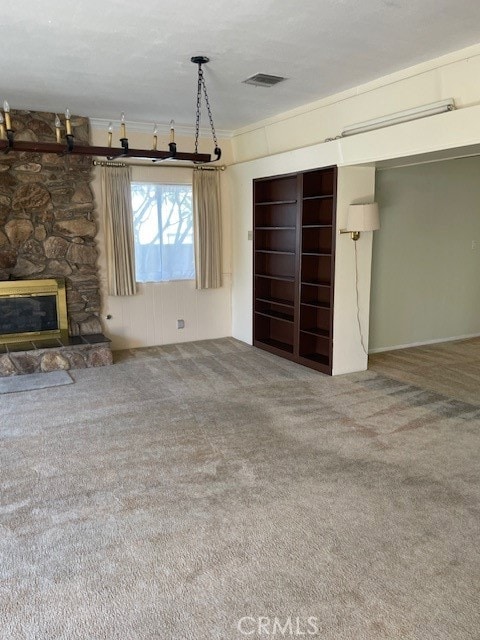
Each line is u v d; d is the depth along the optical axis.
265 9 2.85
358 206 4.66
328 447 3.49
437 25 3.10
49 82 4.25
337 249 4.93
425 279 6.39
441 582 2.15
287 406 4.30
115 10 2.84
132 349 6.36
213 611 1.99
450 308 6.71
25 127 5.32
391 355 6.03
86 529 2.54
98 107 5.18
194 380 5.06
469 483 2.99
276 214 6.12
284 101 4.96
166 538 2.46
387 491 2.89
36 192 5.50
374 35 3.26
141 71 3.96
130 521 2.61
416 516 2.64
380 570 2.22
